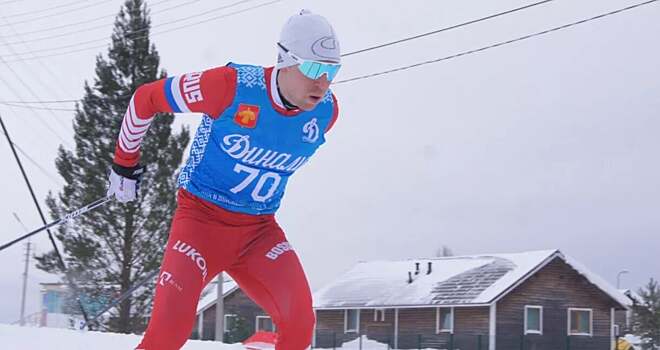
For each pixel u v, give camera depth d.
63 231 25.95
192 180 3.57
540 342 31.16
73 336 7.61
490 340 30.06
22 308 42.28
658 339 28.80
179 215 3.59
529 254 33.31
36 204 15.31
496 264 33.66
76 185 26.47
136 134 3.61
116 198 3.81
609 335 32.31
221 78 3.33
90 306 25.14
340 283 38.75
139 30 27.45
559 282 32.09
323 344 36.50
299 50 3.27
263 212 3.65
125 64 27.23
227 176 3.49
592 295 32.44
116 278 25.91
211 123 3.43
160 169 26.34
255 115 3.36
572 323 31.91
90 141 26.73
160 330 3.29
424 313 33.03
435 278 34.88
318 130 3.54
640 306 29.53
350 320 35.94
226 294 37.22
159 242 26.30
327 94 3.56
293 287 3.56
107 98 26.98
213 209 3.55
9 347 6.54
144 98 3.46
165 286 3.35
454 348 31.48
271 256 3.61
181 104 3.38
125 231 26.06
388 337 31.66
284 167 3.56
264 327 37.16
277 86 3.36
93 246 25.70
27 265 42.50
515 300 31.19
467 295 31.50
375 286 36.62
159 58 27.78
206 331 37.62
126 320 25.66
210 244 3.54
